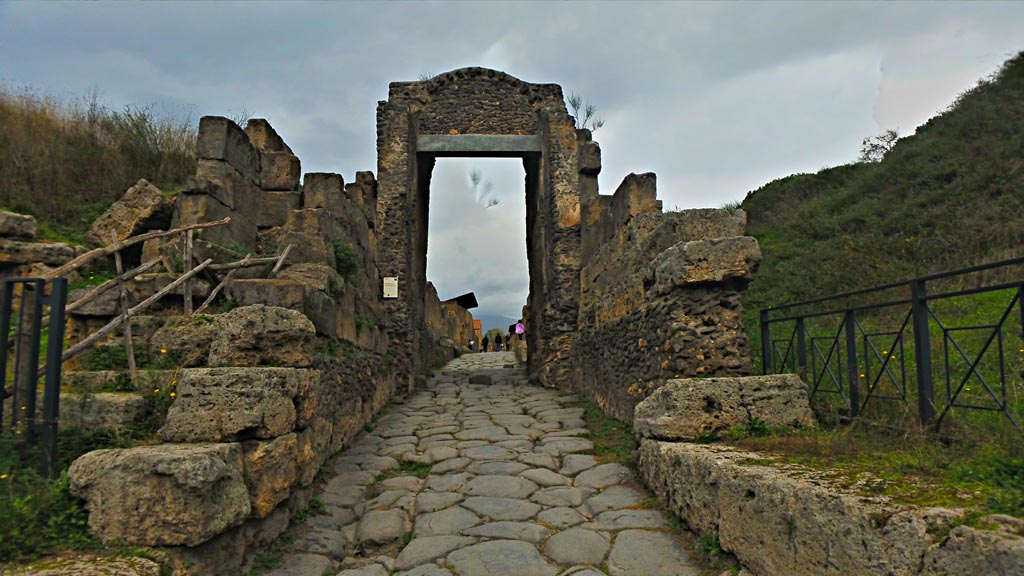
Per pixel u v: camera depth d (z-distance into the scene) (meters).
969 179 13.10
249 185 8.52
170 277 5.62
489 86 15.77
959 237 10.91
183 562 3.11
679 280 5.59
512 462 6.26
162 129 10.79
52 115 9.84
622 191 8.63
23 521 2.95
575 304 13.16
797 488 2.87
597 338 9.77
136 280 5.57
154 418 3.94
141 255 6.83
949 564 2.10
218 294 5.56
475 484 5.54
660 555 3.89
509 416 9.00
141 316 4.82
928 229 12.03
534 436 7.55
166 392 4.08
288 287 5.45
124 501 3.11
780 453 3.85
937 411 4.04
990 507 2.26
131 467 3.14
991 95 16.73
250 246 8.44
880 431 4.17
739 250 5.55
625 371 7.73
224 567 3.45
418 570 3.89
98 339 4.21
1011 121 14.63
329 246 6.92
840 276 11.33
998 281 8.22
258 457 3.80
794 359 5.96
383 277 12.96
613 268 8.95
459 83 15.70
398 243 13.17
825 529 2.64
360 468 6.10
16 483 3.20
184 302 5.33
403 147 13.72
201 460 3.19
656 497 4.88
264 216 8.81
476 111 15.65
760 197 21.52
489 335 38.16
